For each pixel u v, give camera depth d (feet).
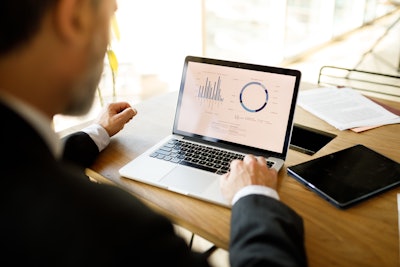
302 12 13.52
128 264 1.15
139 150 3.43
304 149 3.41
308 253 2.19
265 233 1.97
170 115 4.15
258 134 3.28
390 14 20.22
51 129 1.35
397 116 3.92
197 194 2.72
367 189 2.68
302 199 2.69
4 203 1.11
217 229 2.43
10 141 1.13
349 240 2.28
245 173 2.60
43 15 1.20
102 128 3.47
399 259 2.12
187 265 1.33
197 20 8.82
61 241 1.12
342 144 3.45
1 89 1.24
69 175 1.26
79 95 1.55
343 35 17.35
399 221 2.42
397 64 13.29
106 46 1.56
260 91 3.31
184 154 3.27
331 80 11.38
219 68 3.48
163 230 1.30
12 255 1.10
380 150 3.33
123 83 8.25
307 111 4.15
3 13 1.13
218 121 3.45
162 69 8.54
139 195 2.80
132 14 7.41
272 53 12.66
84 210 1.18
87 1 1.33
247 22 12.01
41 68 1.30
